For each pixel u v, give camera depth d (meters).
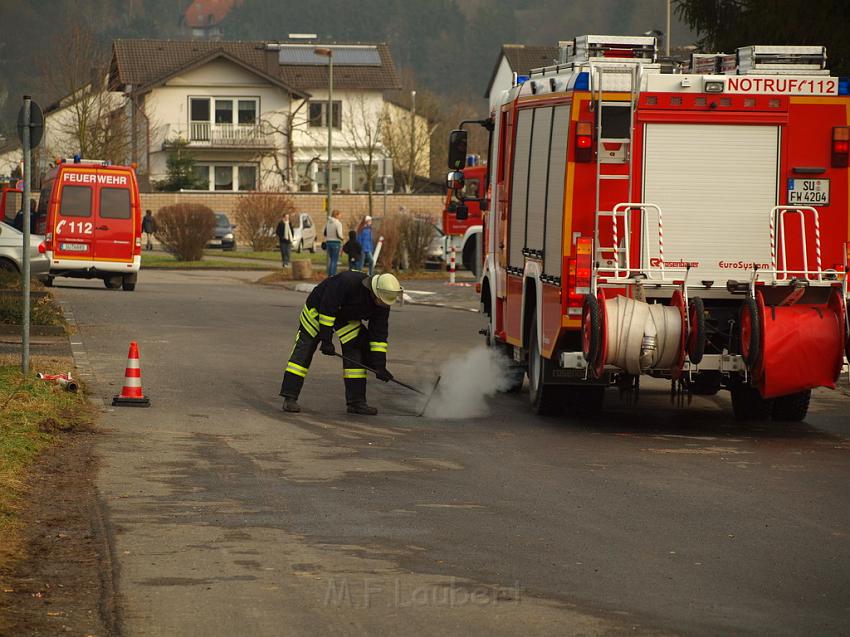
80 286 69.75
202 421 25.88
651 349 24.27
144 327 44.47
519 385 32.38
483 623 12.73
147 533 16.36
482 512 18.02
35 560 14.86
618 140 25.44
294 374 27.69
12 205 80.69
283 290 71.44
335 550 15.68
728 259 25.84
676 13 46.75
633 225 25.61
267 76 162.00
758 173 25.84
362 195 143.88
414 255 85.00
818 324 24.39
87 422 24.83
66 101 143.50
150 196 142.12
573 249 25.33
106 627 12.44
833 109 25.94
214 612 12.98
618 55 28.41
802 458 22.86
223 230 131.00
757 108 25.73
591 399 27.91
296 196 142.50
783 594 13.91
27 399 25.78
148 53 166.25
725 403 31.20
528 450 23.50
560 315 25.42
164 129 161.62
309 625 12.62
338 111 169.12
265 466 21.34
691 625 12.72
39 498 18.25
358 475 20.70
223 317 49.84
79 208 64.44
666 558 15.46
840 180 26.00
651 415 28.89
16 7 154.38
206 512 17.69
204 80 162.00
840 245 26.03
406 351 40.41
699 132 25.69
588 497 19.14
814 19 41.41
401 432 25.48
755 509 18.34
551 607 13.31
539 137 27.84
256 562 15.03
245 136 162.88
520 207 29.45
